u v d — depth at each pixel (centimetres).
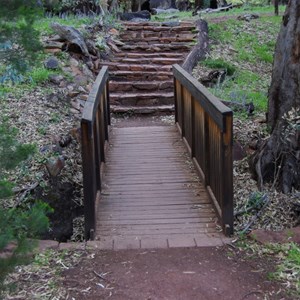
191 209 437
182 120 646
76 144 577
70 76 757
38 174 483
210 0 1816
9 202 438
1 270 237
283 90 479
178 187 495
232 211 378
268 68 962
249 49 1031
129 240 372
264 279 301
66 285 296
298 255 326
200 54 962
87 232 381
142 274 312
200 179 507
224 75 876
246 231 389
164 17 1393
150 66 912
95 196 416
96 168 448
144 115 813
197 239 371
